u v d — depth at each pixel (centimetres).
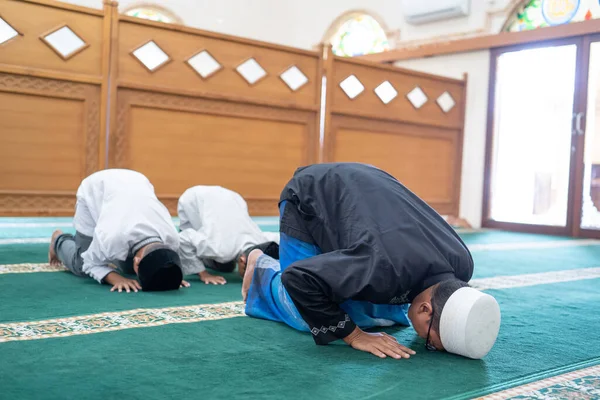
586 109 652
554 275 385
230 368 175
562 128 672
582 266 431
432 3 738
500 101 712
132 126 478
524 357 200
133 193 282
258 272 243
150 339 203
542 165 687
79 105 450
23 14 425
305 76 564
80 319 225
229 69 520
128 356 183
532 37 671
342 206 197
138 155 482
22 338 198
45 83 436
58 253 321
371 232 184
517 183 703
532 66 688
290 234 212
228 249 310
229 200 326
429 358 193
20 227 532
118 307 246
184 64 497
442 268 187
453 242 197
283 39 952
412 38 781
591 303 296
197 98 505
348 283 179
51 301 253
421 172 683
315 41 911
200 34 501
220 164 521
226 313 245
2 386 153
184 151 502
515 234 661
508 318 258
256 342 204
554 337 229
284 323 232
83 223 300
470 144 726
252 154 538
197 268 316
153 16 888
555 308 282
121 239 270
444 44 739
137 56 475
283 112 552
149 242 274
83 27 449
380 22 820
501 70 710
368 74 622
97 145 459
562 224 672
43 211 438
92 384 157
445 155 705
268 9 949
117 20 463
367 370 178
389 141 649
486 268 404
